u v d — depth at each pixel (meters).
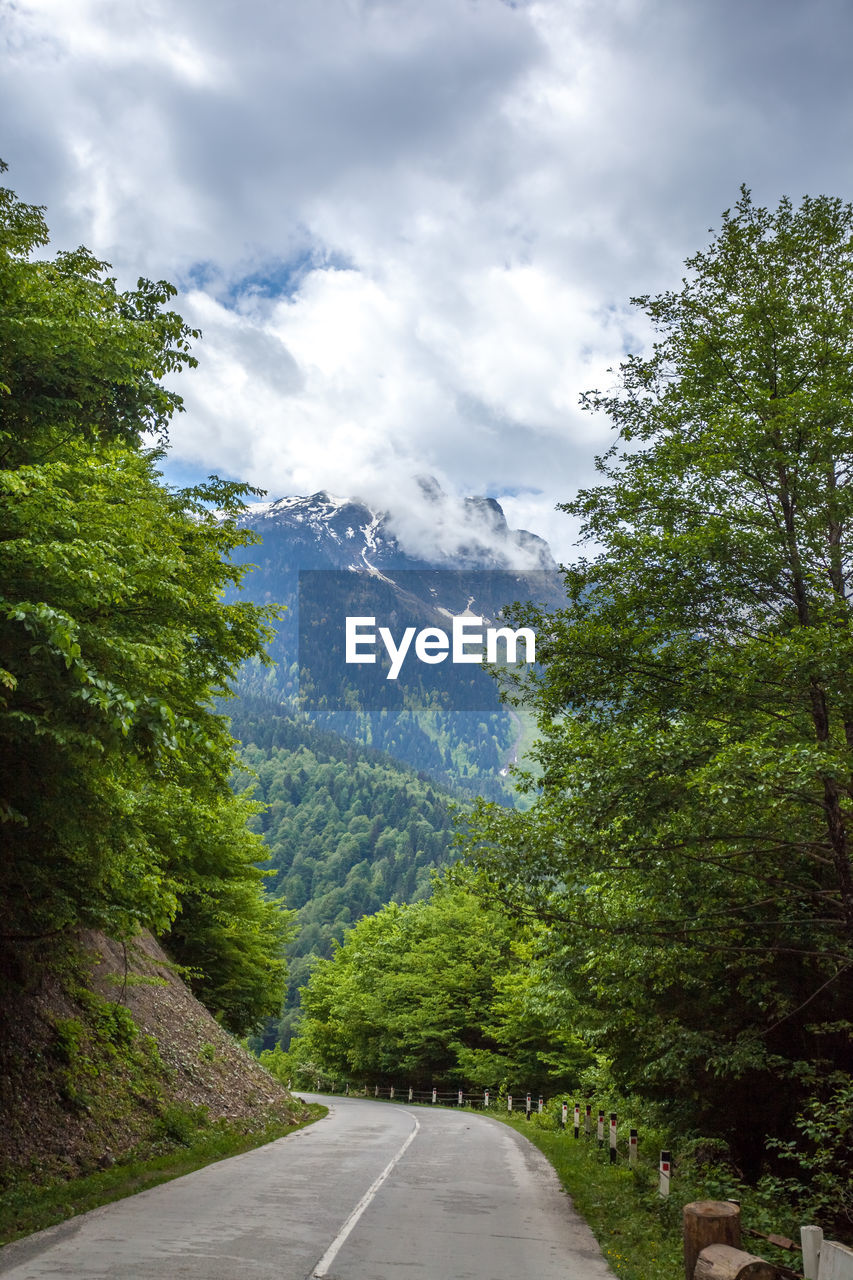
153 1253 7.97
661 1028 15.43
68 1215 9.76
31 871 11.98
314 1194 12.27
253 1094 23.88
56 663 8.41
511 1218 11.27
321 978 63.50
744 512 11.78
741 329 12.48
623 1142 19.45
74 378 11.56
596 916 12.53
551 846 11.43
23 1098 13.41
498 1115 36.62
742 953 13.48
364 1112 34.69
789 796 10.40
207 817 17.47
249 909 35.00
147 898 14.40
